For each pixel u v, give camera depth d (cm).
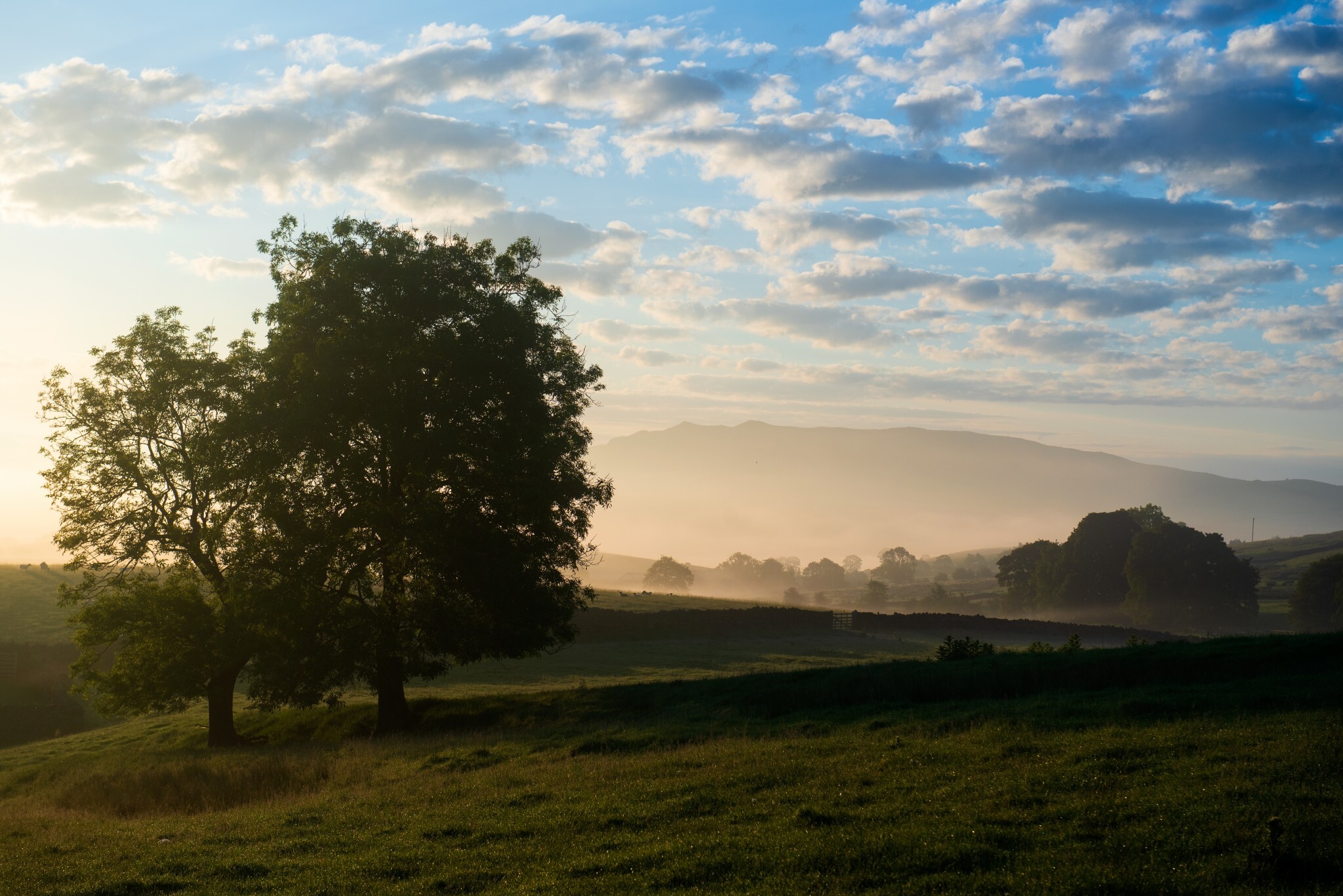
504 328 3095
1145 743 1394
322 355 2919
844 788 1340
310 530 2952
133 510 3262
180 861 1236
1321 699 1681
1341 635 2409
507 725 2825
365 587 3138
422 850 1205
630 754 1891
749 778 1453
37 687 5897
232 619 3133
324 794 1766
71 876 1193
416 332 3080
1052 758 1384
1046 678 2333
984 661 2606
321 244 3189
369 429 3052
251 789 1933
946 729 1781
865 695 2388
